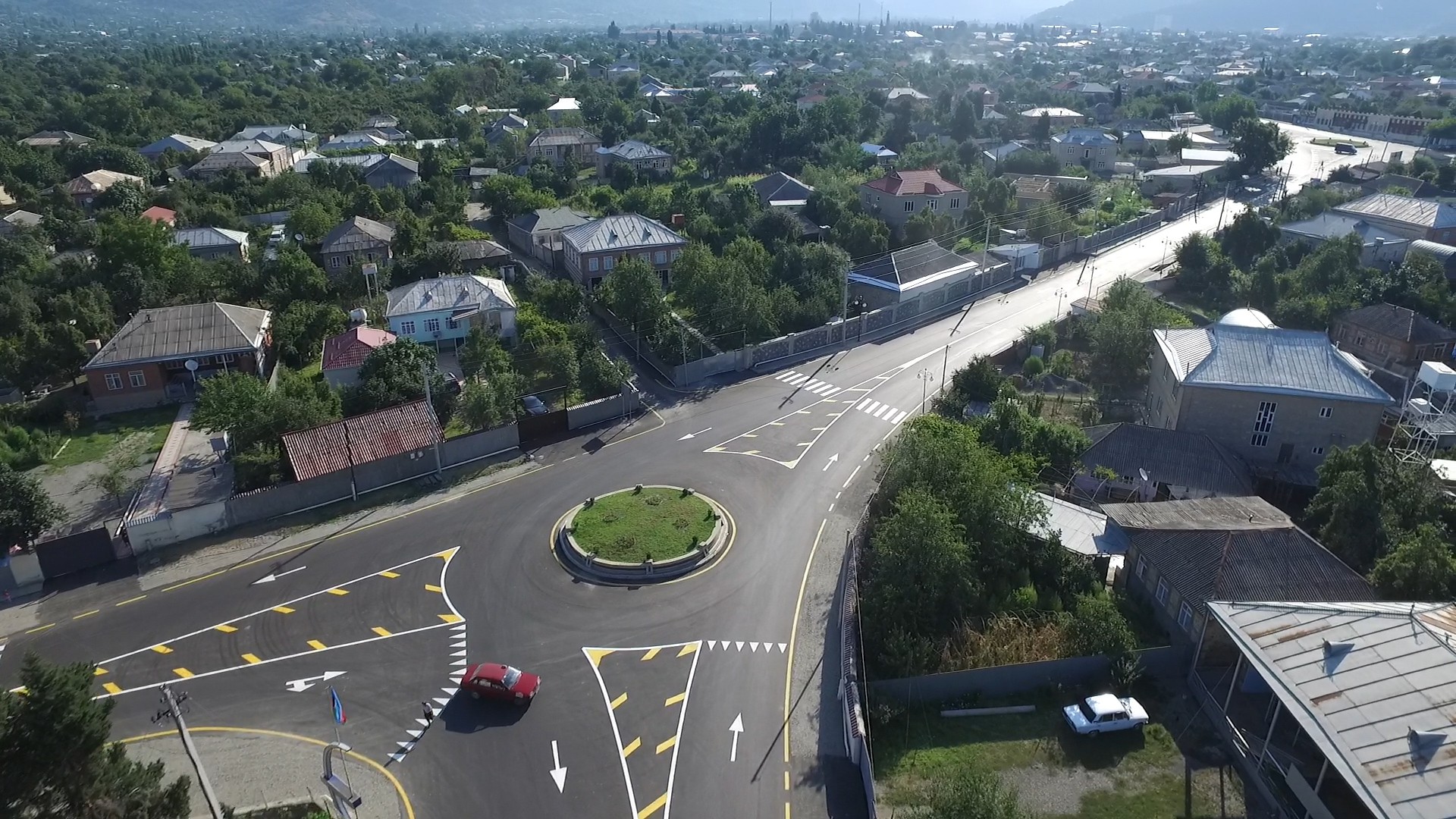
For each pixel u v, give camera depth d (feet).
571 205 409.08
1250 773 115.85
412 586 153.07
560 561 160.56
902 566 139.33
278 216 374.22
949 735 123.24
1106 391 236.43
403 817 108.27
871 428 214.07
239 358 226.38
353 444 182.70
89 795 89.45
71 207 382.01
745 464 196.24
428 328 252.01
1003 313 297.33
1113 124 605.73
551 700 127.24
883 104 620.90
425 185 401.08
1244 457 189.78
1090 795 113.39
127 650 138.10
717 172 486.79
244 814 108.58
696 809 109.50
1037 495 161.58
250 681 131.34
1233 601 123.54
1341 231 327.26
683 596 150.82
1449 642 103.81
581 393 226.17
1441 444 197.36
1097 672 132.26
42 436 196.85
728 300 255.09
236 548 164.35
